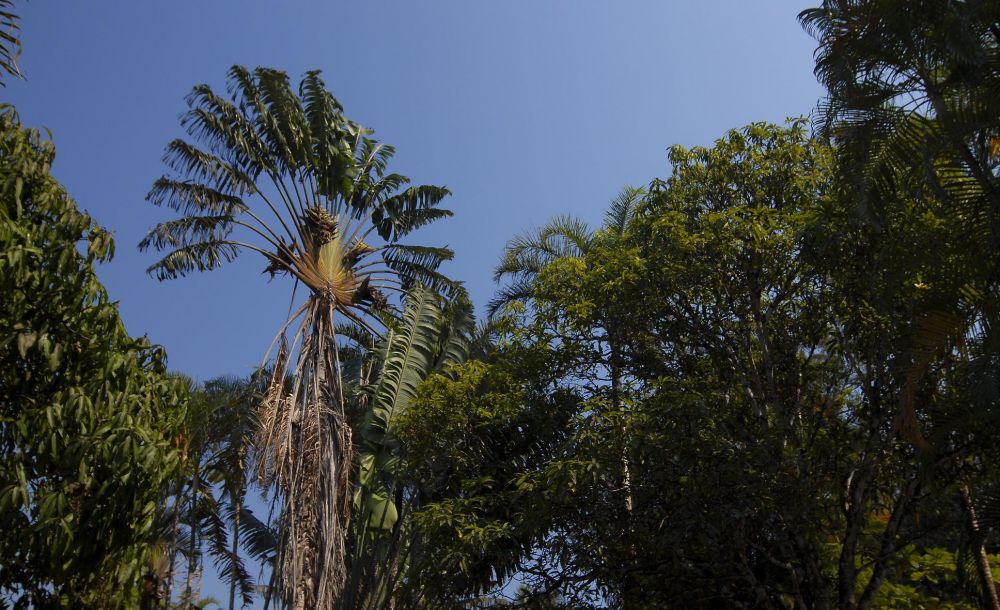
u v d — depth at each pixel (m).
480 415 15.59
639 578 12.80
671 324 13.36
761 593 12.08
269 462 15.75
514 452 16.00
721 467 11.52
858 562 13.66
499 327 15.00
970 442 11.02
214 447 21.41
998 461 10.96
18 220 7.62
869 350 12.27
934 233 10.62
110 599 7.56
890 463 12.15
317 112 19.20
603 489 12.55
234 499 22.36
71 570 7.35
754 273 12.88
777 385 13.18
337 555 16.02
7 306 7.36
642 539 12.51
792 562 12.48
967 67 9.68
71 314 7.68
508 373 14.69
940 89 9.89
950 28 9.34
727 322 13.19
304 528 15.33
